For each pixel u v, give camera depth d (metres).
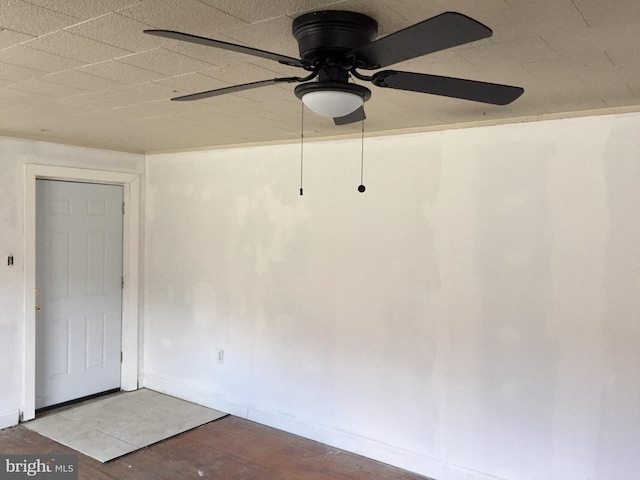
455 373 3.18
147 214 4.85
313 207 3.78
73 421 4.05
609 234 2.70
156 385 4.82
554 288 2.85
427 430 3.29
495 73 2.10
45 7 1.55
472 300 3.12
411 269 3.35
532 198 2.92
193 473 3.26
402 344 3.38
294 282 3.89
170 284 4.70
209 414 4.26
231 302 4.27
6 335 3.89
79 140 4.06
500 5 1.47
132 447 3.60
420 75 1.57
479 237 3.09
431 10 1.52
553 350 2.86
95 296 4.58
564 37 1.70
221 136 3.80
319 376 3.77
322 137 3.71
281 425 3.96
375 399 3.50
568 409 2.82
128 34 1.77
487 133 3.05
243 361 4.20
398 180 3.39
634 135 2.64
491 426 3.06
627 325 2.66
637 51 1.82
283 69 2.14
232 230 4.26
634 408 2.65
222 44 1.38
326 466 3.38
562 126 2.82
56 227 4.29
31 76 2.27
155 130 3.57
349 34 1.55
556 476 2.85
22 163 3.94
